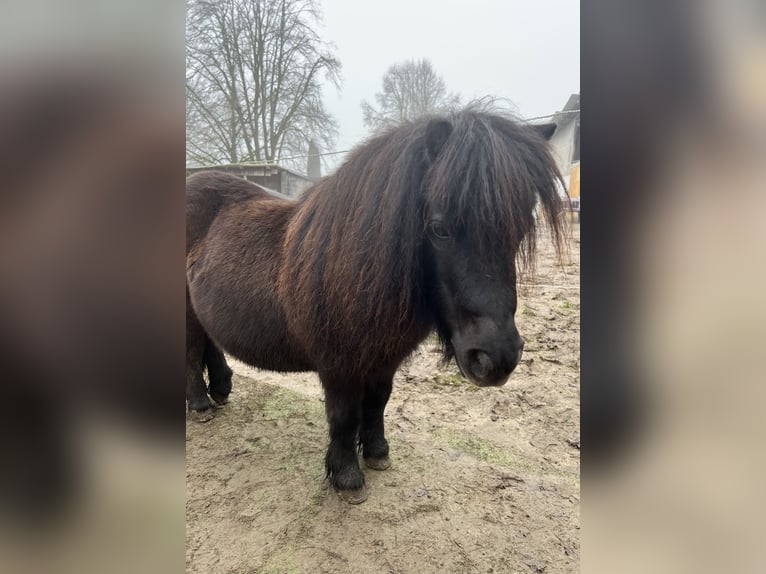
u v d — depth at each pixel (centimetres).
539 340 374
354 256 158
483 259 134
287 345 204
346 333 167
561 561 165
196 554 170
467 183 130
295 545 174
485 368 131
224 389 294
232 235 235
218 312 225
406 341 167
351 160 174
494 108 164
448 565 163
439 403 290
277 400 310
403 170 146
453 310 142
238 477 221
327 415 194
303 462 234
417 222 146
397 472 219
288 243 198
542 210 150
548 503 196
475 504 196
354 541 176
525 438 248
